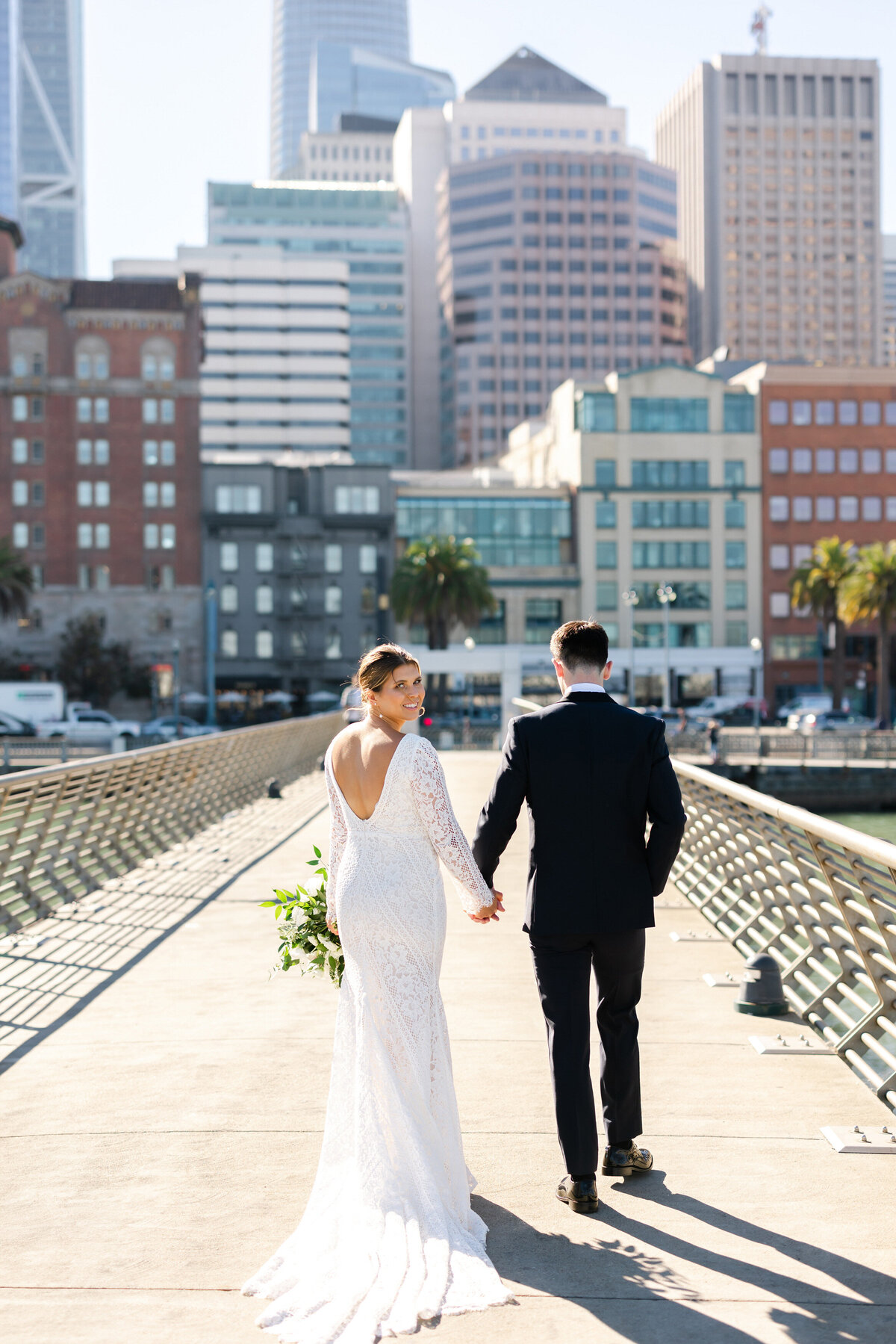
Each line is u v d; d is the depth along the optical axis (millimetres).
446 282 152000
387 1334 3096
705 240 181625
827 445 83125
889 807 42031
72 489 77188
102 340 77438
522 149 172625
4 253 78250
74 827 10922
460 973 7449
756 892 8234
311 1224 3572
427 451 160625
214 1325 3152
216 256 121500
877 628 82375
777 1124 4723
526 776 4043
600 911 3939
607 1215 3885
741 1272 3482
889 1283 3408
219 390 121062
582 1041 3982
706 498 82500
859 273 181625
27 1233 3723
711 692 80500
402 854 3682
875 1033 8289
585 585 81688
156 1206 3924
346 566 81312
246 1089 5113
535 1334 3119
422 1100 3631
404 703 3756
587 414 82000
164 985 7059
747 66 180875
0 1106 4902
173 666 77750
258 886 10953
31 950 8102
